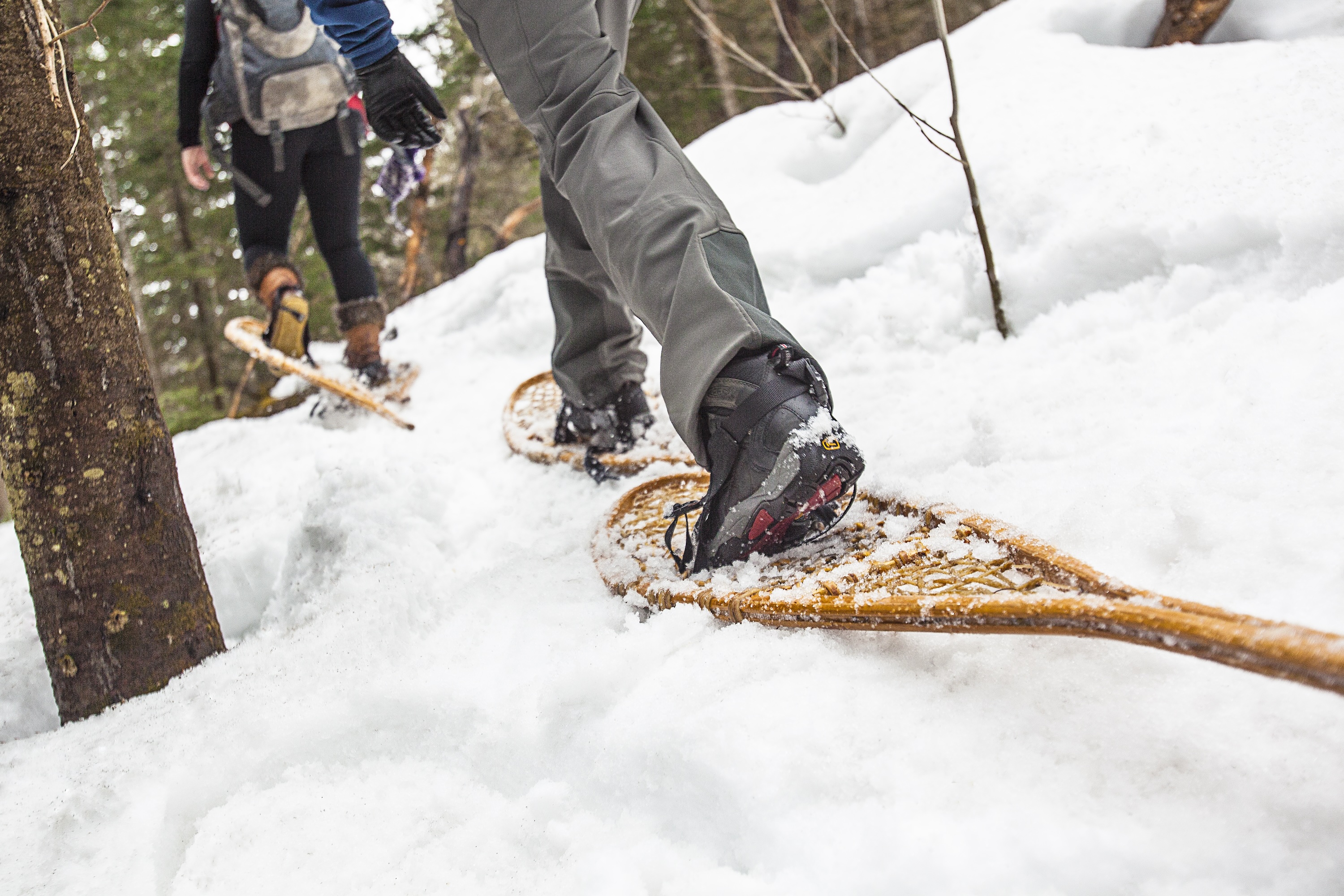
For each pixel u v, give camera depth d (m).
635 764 0.97
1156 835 0.72
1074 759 0.81
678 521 1.56
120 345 1.30
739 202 3.07
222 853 0.97
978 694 0.92
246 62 2.60
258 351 2.94
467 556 1.72
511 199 10.73
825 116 3.27
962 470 1.42
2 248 1.21
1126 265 1.91
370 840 0.96
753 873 0.82
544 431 2.29
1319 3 2.38
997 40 2.90
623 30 1.48
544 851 0.92
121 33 9.28
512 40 1.32
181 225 11.40
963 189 2.38
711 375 1.16
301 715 1.16
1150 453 1.28
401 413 2.87
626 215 1.25
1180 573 1.02
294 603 1.59
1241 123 1.99
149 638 1.33
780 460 1.14
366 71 1.36
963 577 1.05
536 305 3.35
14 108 1.18
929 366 2.00
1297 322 1.46
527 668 1.23
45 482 1.26
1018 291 2.03
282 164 2.73
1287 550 0.98
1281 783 0.73
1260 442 1.19
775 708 0.96
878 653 1.03
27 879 0.96
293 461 2.46
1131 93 2.32
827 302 2.37
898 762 0.85
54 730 1.39
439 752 1.11
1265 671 0.64
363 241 11.06
